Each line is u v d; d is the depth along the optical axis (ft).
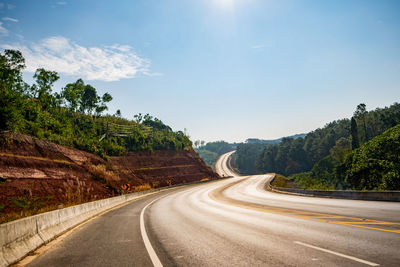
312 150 508.53
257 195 104.88
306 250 18.45
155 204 79.20
